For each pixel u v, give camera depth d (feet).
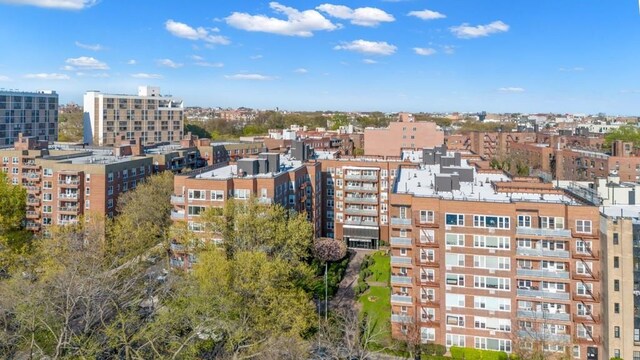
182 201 268.82
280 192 288.30
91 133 646.33
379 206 370.94
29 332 158.40
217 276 178.81
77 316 173.99
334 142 613.11
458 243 203.31
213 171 302.66
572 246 191.21
